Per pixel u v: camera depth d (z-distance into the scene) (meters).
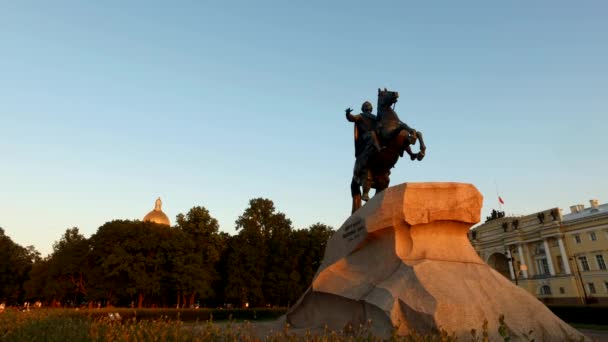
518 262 61.88
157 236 44.00
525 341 6.15
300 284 48.44
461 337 5.99
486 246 71.25
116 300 45.28
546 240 61.38
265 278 48.09
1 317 11.59
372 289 7.62
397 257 7.76
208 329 6.01
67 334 6.69
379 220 8.21
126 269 40.81
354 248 8.82
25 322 9.72
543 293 60.69
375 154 10.85
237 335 6.09
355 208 11.77
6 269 61.00
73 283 47.81
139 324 6.96
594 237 55.94
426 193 8.04
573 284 56.44
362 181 11.17
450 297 6.52
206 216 50.28
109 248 43.25
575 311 21.02
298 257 50.03
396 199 8.10
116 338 5.90
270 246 49.91
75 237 66.19
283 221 52.59
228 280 47.03
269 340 5.65
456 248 7.88
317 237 49.72
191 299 45.59
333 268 9.02
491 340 6.03
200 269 44.16
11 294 60.88
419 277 6.96
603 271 53.88
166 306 48.91
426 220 7.87
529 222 64.69
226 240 52.47
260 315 36.88
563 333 6.47
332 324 8.50
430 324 6.22
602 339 11.30
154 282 42.06
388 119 10.73
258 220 51.88
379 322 6.93
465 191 8.12
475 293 6.75
